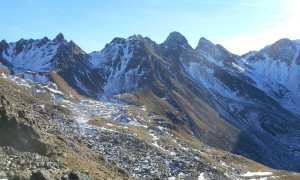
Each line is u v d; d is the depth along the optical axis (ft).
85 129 439.63
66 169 152.76
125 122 610.65
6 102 201.26
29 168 136.05
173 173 384.06
